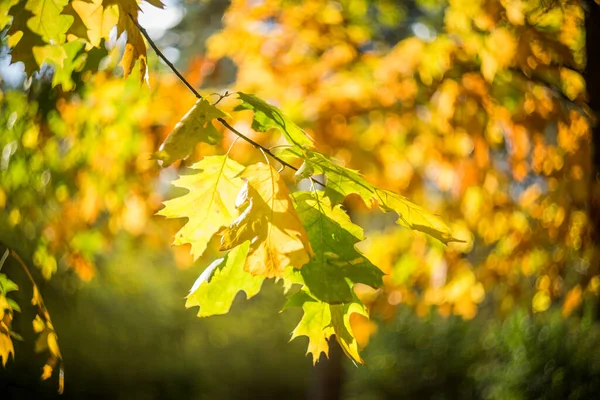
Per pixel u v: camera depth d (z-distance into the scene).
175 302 11.89
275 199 1.54
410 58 4.19
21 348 9.55
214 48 4.99
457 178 4.38
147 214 4.76
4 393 9.50
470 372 10.64
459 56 3.93
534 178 4.37
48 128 4.02
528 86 3.90
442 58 3.98
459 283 4.80
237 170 1.78
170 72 4.70
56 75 2.72
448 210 4.46
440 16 4.83
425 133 4.25
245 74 4.73
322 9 4.79
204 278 1.73
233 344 12.59
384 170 4.20
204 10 7.66
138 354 11.00
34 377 9.76
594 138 3.49
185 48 7.45
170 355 11.42
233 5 4.99
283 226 1.50
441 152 4.28
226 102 4.52
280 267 1.46
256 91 4.62
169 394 11.21
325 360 6.17
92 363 10.36
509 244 4.46
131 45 1.75
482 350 10.95
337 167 1.70
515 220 4.42
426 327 11.99
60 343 9.97
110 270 10.14
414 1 5.10
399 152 4.35
